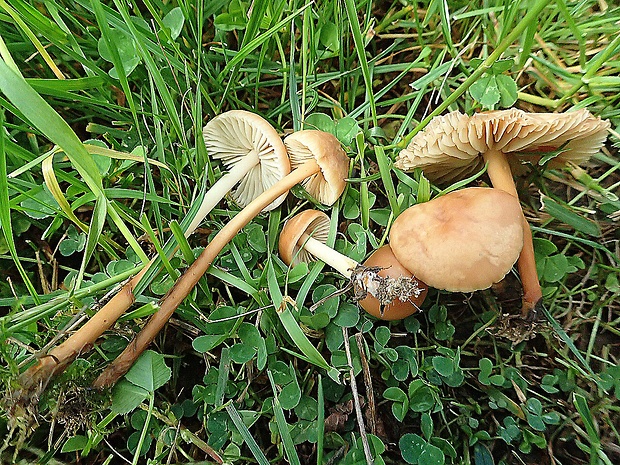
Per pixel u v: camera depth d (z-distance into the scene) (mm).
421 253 114
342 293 126
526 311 129
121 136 146
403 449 116
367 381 125
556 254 147
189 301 125
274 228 140
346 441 123
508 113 114
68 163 138
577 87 145
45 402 104
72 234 140
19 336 117
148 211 145
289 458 112
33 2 141
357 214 143
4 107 121
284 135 157
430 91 159
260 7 137
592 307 142
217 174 148
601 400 131
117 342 122
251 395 129
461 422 127
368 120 156
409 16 167
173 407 126
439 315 134
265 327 127
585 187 147
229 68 147
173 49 145
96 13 110
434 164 140
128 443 120
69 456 123
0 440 116
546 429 131
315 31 156
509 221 112
